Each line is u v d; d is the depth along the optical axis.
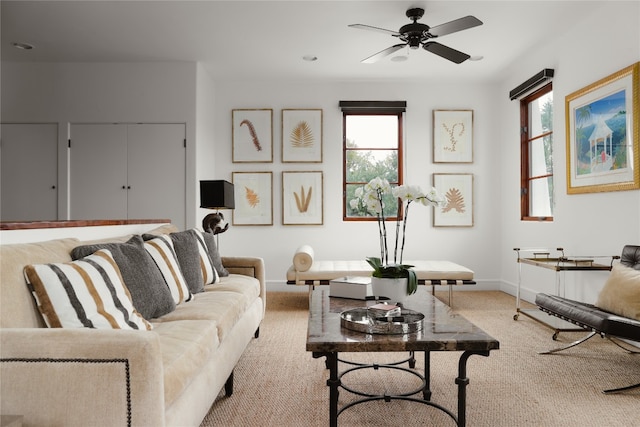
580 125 3.92
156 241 2.61
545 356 2.99
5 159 5.04
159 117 5.01
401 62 5.04
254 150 5.75
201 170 5.20
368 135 5.90
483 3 3.61
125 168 5.02
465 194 5.77
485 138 5.80
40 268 1.53
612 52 3.54
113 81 5.02
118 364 1.17
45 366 1.18
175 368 1.46
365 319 1.95
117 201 5.01
